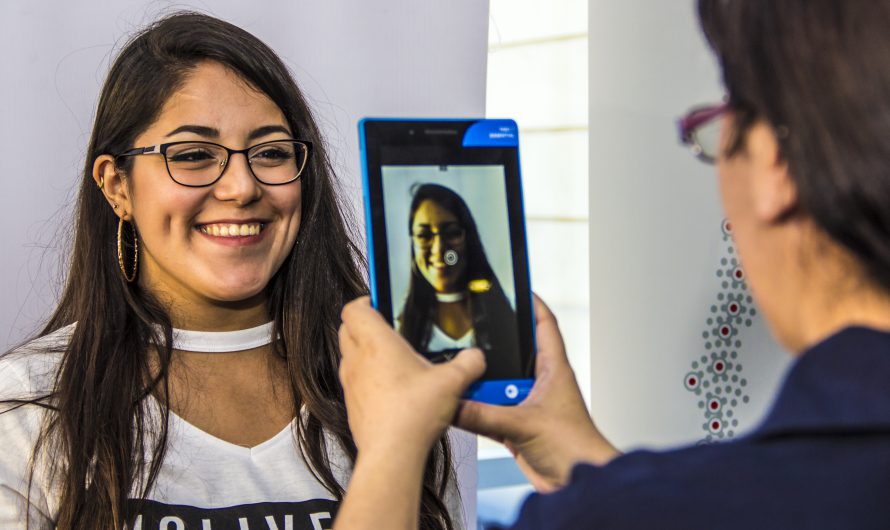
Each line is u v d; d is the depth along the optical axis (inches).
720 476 21.5
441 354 37.0
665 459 23.0
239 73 57.6
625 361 74.5
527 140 95.6
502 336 37.4
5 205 66.4
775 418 21.8
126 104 56.6
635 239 73.8
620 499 21.9
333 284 64.4
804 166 21.9
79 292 60.7
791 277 23.9
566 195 96.5
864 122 20.9
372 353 32.6
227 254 56.7
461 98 75.7
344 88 72.9
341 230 65.2
